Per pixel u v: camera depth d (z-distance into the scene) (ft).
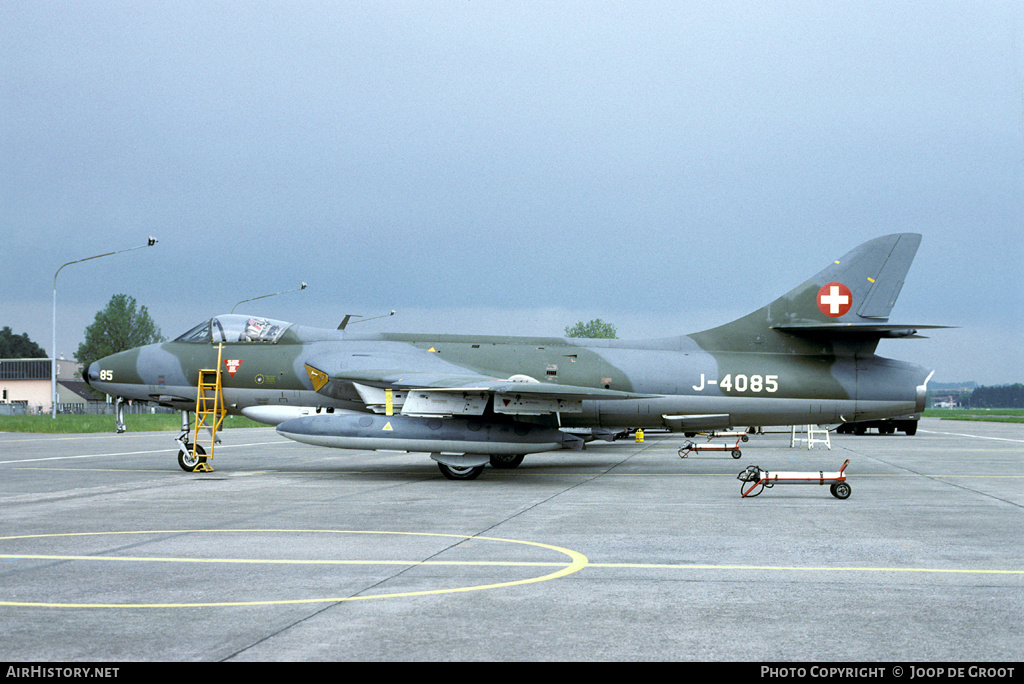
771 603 19.66
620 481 51.83
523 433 52.49
